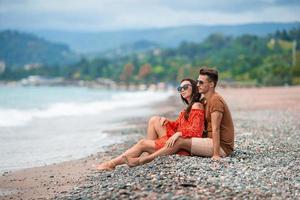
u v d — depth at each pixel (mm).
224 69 176000
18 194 8562
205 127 9758
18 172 10820
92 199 7094
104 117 27891
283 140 13266
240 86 119062
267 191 7211
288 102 38781
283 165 9117
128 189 7352
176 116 26219
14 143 16078
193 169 8438
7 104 44281
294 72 116062
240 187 7383
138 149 9547
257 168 8703
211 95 9586
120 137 17188
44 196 8297
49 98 65375
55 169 11031
